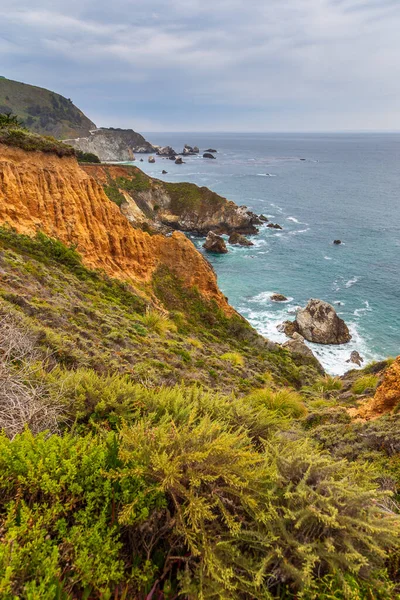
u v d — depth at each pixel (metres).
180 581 2.68
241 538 2.93
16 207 23.33
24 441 3.32
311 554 2.88
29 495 3.09
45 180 26.41
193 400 5.45
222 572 2.56
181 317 27.36
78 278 21.81
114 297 21.95
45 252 21.88
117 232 30.42
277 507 3.08
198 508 2.80
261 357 26.19
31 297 13.09
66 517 3.03
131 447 3.56
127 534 3.04
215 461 3.35
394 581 3.06
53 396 4.64
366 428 7.45
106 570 2.65
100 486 3.15
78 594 2.60
